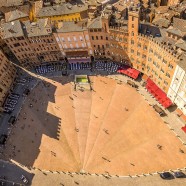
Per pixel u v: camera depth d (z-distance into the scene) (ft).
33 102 356.18
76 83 361.92
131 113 319.88
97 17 331.98
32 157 306.96
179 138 287.69
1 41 397.60
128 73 347.56
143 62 329.11
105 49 351.87
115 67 363.56
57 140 315.17
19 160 307.37
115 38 325.42
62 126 326.03
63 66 382.42
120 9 336.08
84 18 374.02
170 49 273.13
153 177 266.16
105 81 356.59
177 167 267.80
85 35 334.24
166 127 298.56
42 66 392.27
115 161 286.05
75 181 279.90
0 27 380.58
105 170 281.74
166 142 287.48
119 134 305.53
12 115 347.36
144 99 327.47
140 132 301.63
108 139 304.30
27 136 326.03
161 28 304.91
